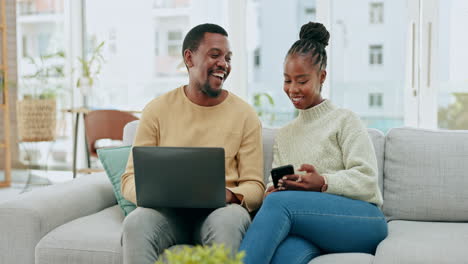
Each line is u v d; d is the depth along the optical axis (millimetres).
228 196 1880
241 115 2094
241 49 4488
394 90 4074
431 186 2039
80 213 2090
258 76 4496
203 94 2074
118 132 3766
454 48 3830
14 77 5316
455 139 2088
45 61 5309
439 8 3838
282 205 1689
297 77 1960
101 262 1802
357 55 4141
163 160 1700
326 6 4152
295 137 2053
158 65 5000
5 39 5074
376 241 1774
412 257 1616
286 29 4379
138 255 1628
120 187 2156
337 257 1698
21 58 5328
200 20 4773
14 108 5316
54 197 2014
